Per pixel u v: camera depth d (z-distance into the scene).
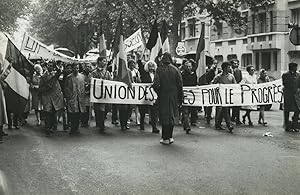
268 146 11.58
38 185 7.71
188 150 10.95
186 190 7.40
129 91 14.84
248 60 45.19
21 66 14.52
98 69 15.26
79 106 13.74
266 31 41.84
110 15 35.03
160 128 15.30
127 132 14.26
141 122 14.91
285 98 14.63
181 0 30.83
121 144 11.84
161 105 11.87
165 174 8.48
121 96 14.81
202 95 15.41
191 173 8.55
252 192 7.28
